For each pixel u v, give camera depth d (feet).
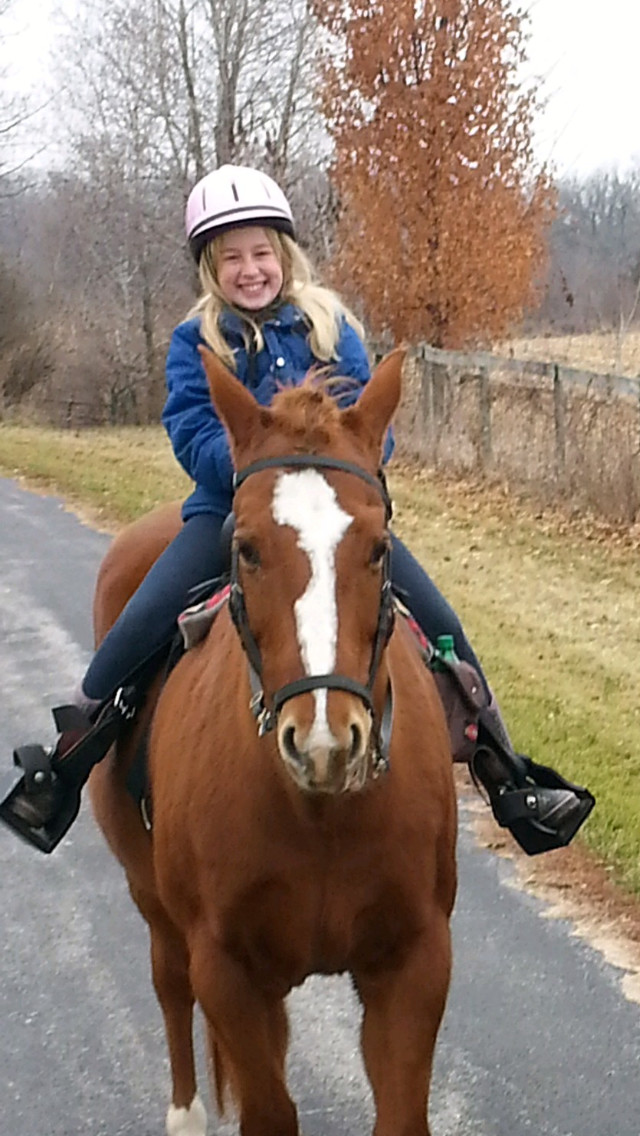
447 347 63.72
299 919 9.67
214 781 9.87
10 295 102.58
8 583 37.40
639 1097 13.07
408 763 9.84
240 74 97.86
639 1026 14.35
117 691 12.42
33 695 27.14
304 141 96.99
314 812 9.16
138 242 106.93
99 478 56.95
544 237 67.36
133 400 102.32
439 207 61.77
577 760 21.56
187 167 102.17
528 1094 13.14
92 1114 13.21
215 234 11.85
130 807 12.59
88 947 16.74
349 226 64.90
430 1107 12.94
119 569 14.56
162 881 10.84
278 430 9.32
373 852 9.53
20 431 86.74
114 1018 14.99
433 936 9.96
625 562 37.93
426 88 60.95
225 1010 9.91
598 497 43.01
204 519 12.18
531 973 15.53
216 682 10.43
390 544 9.11
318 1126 12.85
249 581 8.82
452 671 11.74
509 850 19.12
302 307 11.88
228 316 11.91
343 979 15.90
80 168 112.37
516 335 68.54
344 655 8.39
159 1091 13.60
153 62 100.73
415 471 51.72
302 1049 14.26
